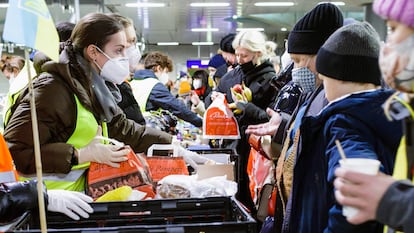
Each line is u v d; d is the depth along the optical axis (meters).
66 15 8.13
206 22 13.91
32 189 1.50
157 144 2.38
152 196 1.80
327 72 1.37
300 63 1.86
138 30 16.00
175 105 4.05
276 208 1.83
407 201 0.78
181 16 12.68
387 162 1.16
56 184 1.81
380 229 1.12
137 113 3.08
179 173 2.03
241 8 11.42
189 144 3.50
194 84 7.76
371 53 1.33
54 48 1.35
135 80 4.17
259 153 2.45
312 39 1.78
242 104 2.96
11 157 1.69
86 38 1.96
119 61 2.02
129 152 1.85
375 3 0.94
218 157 2.59
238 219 1.53
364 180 0.83
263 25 13.97
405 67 0.88
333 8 1.79
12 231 1.29
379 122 1.18
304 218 1.35
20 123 1.77
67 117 1.83
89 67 1.95
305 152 1.35
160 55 4.75
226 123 2.97
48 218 1.57
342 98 1.27
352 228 1.11
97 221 1.59
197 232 1.31
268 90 3.11
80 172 1.86
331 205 1.28
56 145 1.77
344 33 1.35
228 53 4.52
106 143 2.08
